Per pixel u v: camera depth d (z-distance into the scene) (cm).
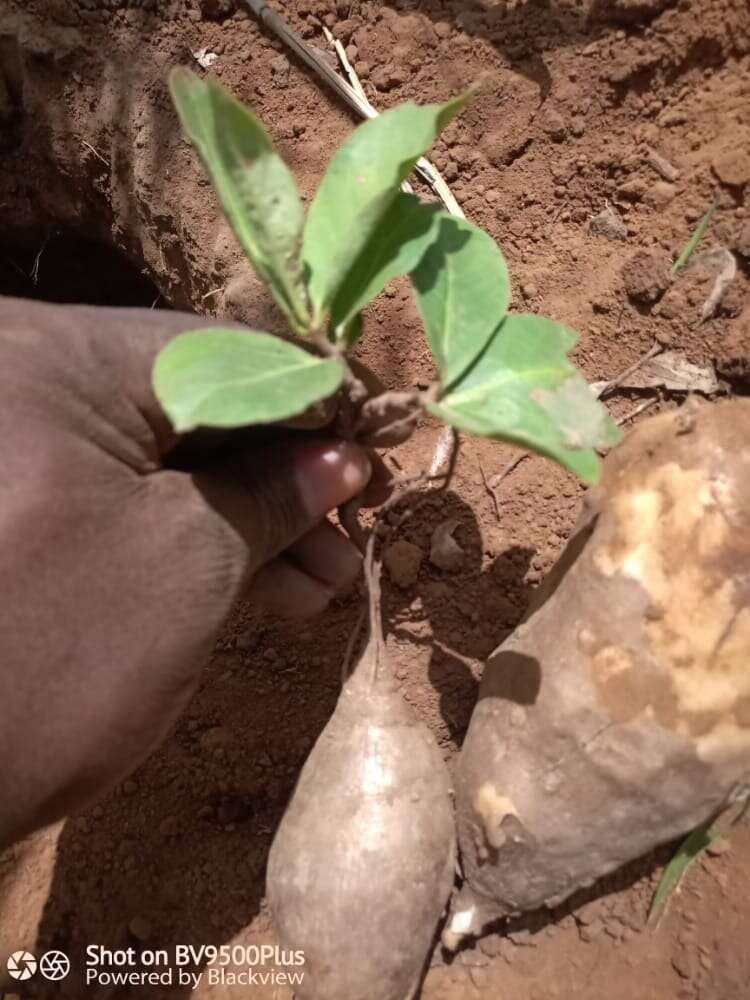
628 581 20
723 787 20
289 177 16
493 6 27
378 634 22
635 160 26
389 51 28
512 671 22
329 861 21
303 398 15
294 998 24
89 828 28
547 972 23
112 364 18
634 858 22
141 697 18
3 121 35
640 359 25
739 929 22
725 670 19
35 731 17
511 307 27
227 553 19
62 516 17
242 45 29
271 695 28
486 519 26
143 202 31
